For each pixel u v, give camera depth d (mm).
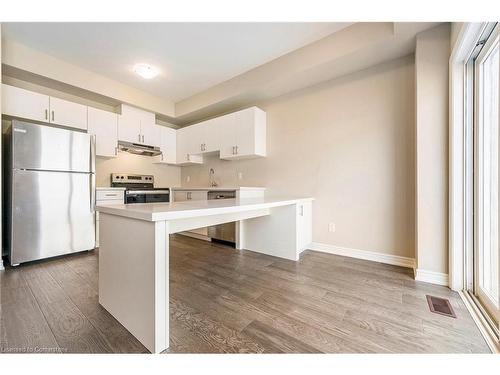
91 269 2156
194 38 2336
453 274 1725
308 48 2469
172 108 4070
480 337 1179
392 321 1328
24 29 2188
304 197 2842
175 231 1271
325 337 1189
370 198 2480
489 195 1564
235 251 2838
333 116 2727
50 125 2805
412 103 2234
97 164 3559
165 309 1102
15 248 2197
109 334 1204
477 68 1628
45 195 2395
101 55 2646
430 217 1865
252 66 2904
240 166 3713
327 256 2619
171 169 4594
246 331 1241
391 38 1988
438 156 1826
